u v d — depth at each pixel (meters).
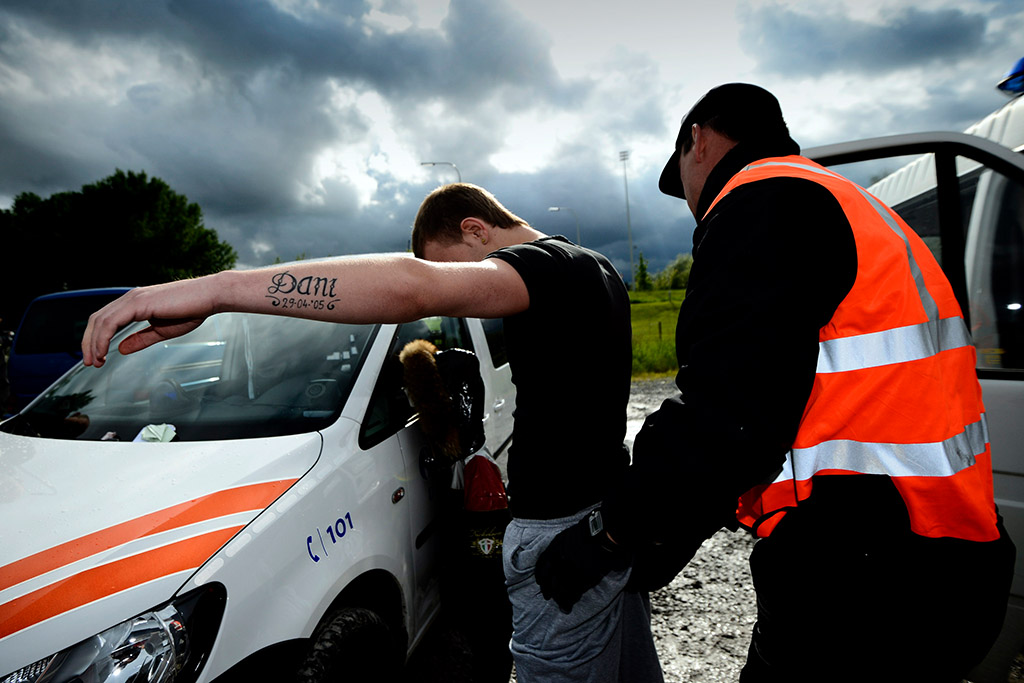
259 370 1.91
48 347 5.83
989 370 1.79
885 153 1.95
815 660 0.95
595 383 1.19
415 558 1.87
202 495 1.34
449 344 2.46
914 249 0.92
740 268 0.79
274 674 1.26
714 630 2.44
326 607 1.42
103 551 1.18
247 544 1.30
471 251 1.37
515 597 1.24
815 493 0.90
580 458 1.20
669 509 0.78
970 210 1.85
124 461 1.50
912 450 0.83
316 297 0.87
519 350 1.17
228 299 0.89
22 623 1.07
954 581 0.87
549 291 1.07
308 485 1.48
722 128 1.05
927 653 0.89
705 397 0.76
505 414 2.78
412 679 2.05
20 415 1.97
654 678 1.34
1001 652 1.79
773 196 0.83
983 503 0.86
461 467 1.94
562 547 0.99
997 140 2.04
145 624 1.11
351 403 1.76
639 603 1.34
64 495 1.35
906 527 0.86
